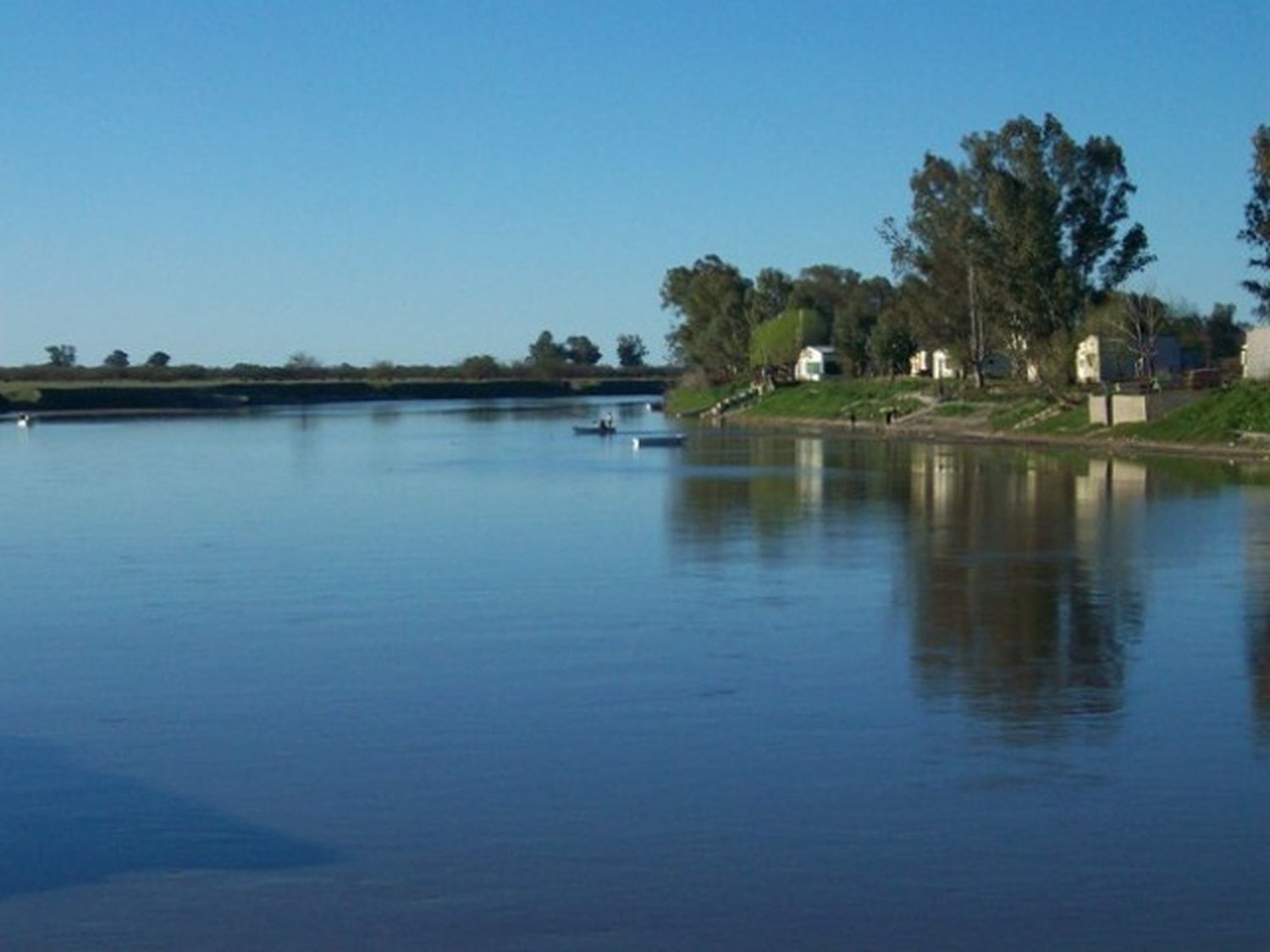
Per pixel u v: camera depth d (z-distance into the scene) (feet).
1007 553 126.11
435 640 89.86
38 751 65.67
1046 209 326.44
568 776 60.29
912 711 70.23
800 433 365.40
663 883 48.47
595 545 136.46
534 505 178.29
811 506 172.14
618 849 51.60
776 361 545.85
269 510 176.35
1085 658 81.76
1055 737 65.16
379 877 49.34
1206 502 168.04
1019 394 350.02
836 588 107.86
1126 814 54.60
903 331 459.73
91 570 123.85
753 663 81.51
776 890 47.70
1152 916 45.32
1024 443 295.89
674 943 43.80
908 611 97.71
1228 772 59.72
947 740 64.80
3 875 49.98
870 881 48.37
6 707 74.18
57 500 193.77
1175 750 63.00
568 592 108.17
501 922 45.42
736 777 59.82
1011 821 53.93
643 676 78.64
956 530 144.15
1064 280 325.42
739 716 69.72
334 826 54.54
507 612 99.50
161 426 449.48
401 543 140.05
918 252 385.29
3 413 557.33
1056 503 170.09
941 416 355.77
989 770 60.34
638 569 119.96
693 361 644.27
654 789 58.39
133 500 192.75
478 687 76.64
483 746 65.16
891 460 253.24
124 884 48.96
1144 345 338.13
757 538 140.05
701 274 639.76
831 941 43.78
